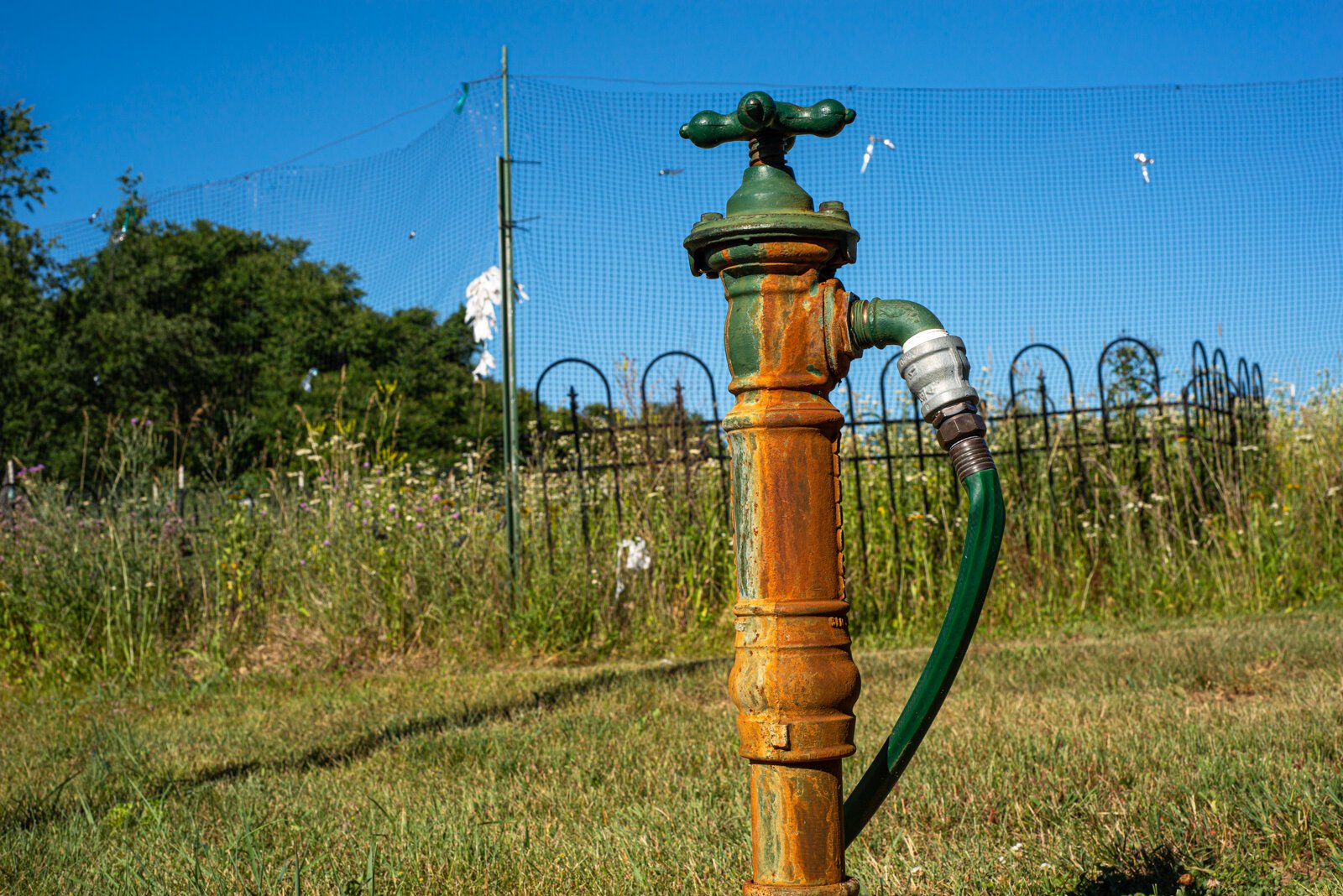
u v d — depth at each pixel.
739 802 2.85
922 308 1.34
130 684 5.84
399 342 29.64
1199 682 4.31
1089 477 7.61
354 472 6.94
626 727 3.94
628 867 2.35
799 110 1.37
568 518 6.93
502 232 7.08
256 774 3.50
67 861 2.59
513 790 3.08
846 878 1.35
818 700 1.31
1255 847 2.27
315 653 6.20
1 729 4.74
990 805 2.70
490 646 6.42
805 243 1.35
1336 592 7.19
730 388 1.39
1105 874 2.16
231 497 6.97
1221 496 7.52
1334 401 8.30
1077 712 3.74
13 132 25.17
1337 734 3.09
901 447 7.62
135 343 26.80
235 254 31.45
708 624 6.73
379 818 2.83
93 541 6.36
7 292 25.11
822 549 1.33
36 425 24.55
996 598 7.03
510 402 6.87
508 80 7.30
